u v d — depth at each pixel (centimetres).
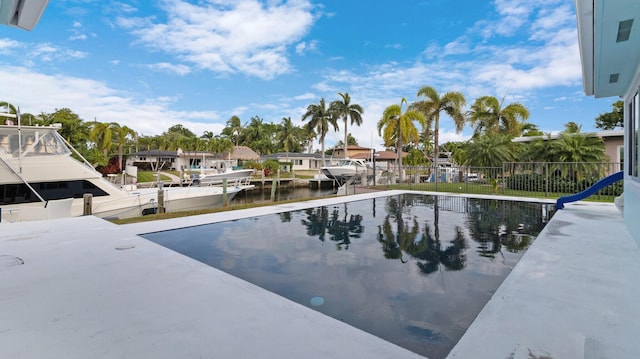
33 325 208
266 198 2539
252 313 230
